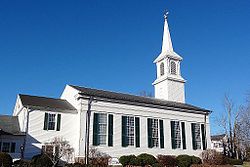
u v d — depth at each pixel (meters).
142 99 41.16
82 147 31.78
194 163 37.03
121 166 32.59
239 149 47.53
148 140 37.53
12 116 35.12
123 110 36.62
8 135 28.55
